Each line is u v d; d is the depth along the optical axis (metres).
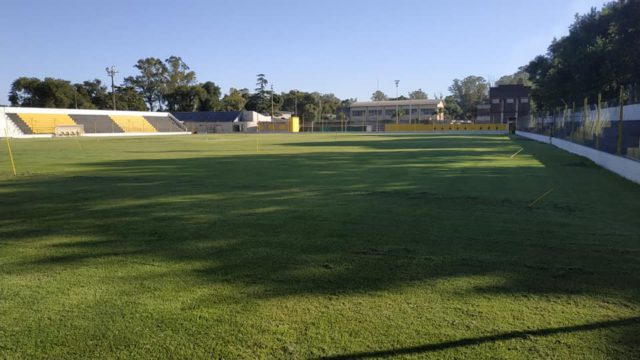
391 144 33.53
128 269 4.73
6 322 3.50
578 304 3.73
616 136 13.98
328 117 122.12
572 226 6.53
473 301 3.80
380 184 11.28
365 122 99.50
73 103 85.88
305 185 11.19
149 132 75.94
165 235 6.17
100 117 70.56
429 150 25.53
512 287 4.12
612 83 34.88
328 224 6.75
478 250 5.30
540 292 3.99
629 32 29.48
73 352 3.04
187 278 4.43
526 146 29.09
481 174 13.34
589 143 18.36
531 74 53.19
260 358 2.94
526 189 10.27
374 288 4.11
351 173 13.89
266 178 12.72
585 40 36.75
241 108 116.00
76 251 5.43
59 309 3.72
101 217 7.44
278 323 3.42
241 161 18.67
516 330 3.28
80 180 12.48
